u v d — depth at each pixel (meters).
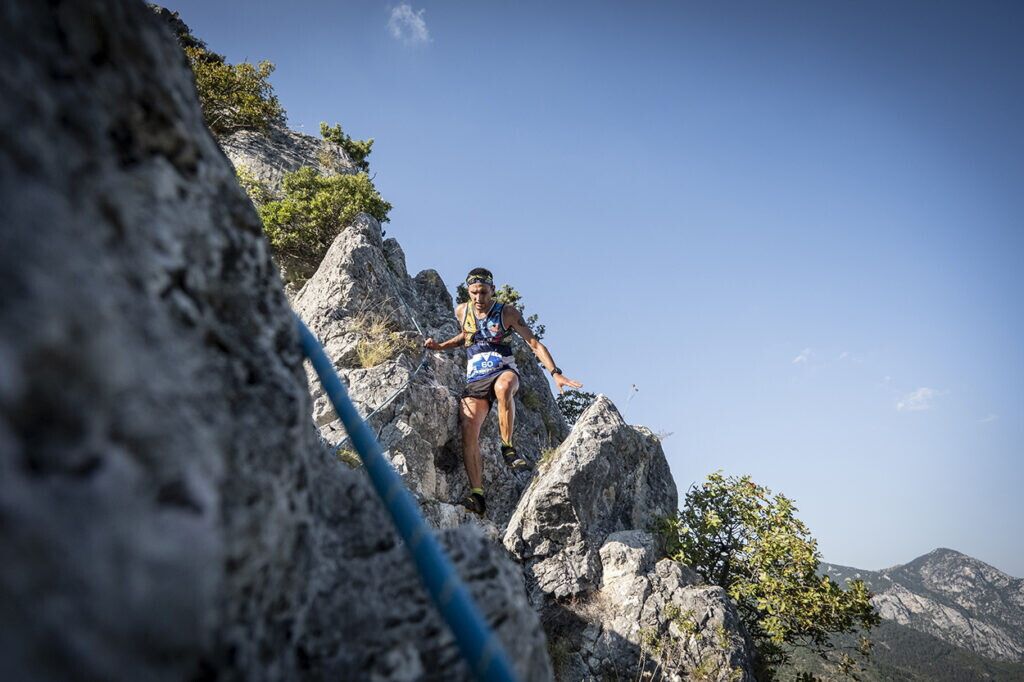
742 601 11.24
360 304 9.80
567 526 9.70
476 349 6.43
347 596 1.27
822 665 10.53
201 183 1.25
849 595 10.53
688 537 11.13
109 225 0.91
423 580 1.25
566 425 16.77
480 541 1.56
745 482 11.66
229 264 1.26
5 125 0.74
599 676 8.46
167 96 1.20
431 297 14.11
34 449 0.64
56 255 0.74
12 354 0.64
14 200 0.71
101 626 0.64
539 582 9.18
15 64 0.80
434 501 7.60
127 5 1.14
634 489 11.16
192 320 1.05
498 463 10.34
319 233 13.04
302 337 1.93
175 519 0.76
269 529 1.04
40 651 0.58
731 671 8.45
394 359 9.18
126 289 0.88
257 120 19.56
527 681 1.38
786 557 10.97
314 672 1.12
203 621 0.77
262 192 14.34
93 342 0.75
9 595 0.57
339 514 1.46
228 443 0.97
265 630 1.03
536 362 17.12
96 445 0.70
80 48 0.97
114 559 0.67
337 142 23.86
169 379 0.89
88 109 0.94
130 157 1.04
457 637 1.12
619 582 9.38
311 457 1.49
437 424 8.85
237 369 1.12
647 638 8.60
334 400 1.77
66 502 0.65
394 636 1.23
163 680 0.70
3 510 0.59
